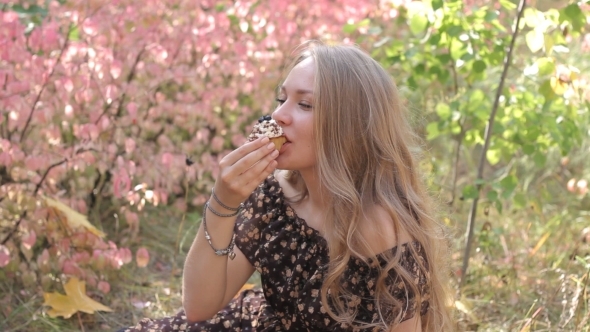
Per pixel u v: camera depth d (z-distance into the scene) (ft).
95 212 12.47
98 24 10.77
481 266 11.55
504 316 10.32
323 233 6.81
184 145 12.76
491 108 11.80
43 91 10.38
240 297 7.62
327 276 6.47
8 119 10.14
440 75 11.71
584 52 15.29
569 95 10.28
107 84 10.73
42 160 9.62
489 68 15.46
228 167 6.35
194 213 13.79
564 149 11.09
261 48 13.28
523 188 15.34
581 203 14.98
